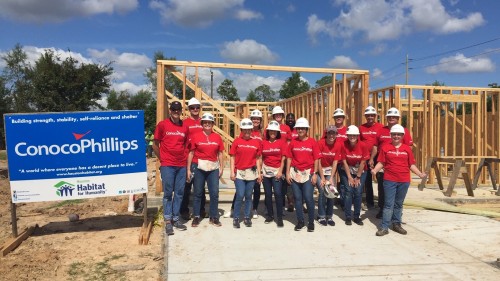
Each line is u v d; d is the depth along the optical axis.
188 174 6.16
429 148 11.21
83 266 4.80
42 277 4.47
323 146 6.47
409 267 4.68
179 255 5.02
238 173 6.29
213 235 5.87
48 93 22.30
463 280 4.30
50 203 9.06
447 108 12.07
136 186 6.18
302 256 5.02
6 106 35.91
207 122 6.09
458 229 6.32
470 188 9.28
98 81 23.62
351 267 4.67
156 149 6.23
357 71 8.38
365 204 8.05
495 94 11.86
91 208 8.22
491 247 5.44
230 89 50.84
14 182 5.75
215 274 4.44
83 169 5.98
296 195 6.16
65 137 5.91
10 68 38.34
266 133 6.51
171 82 35.84
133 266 4.72
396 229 6.12
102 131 6.04
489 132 12.26
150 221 6.62
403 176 5.96
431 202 8.33
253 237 5.80
